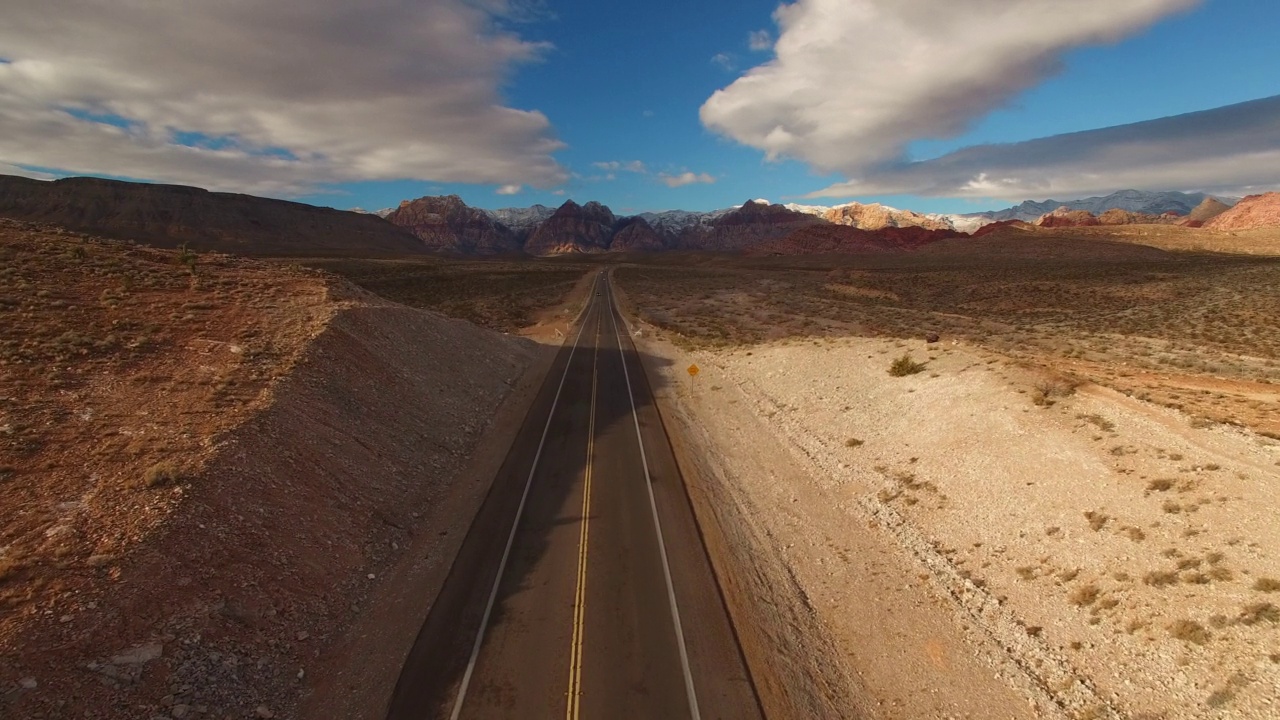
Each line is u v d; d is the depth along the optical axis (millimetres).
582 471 22625
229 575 12742
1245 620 11141
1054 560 14727
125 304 25703
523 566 15891
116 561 11586
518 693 11445
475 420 28344
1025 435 19859
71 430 15625
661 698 11406
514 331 57344
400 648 12680
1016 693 11680
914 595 14898
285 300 30484
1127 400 19844
